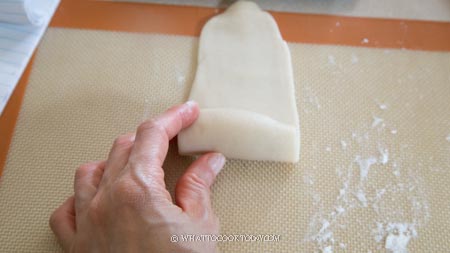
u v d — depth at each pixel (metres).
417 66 0.32
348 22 0.33
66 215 0.24
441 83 0.31
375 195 0.27
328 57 0.32
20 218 0.27
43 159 0.28
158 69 0.32
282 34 0.33
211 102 0.29
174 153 0.28
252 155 0.28
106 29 0.33
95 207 0.22
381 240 0.26
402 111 0.30
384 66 0.32
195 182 0.25
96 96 0.30
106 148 0.29
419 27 0.33
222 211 0.27
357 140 0.29
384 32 0.33
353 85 0.31
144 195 0.21
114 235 0.21
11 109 0.30
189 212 0.23
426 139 0.29
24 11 0.30
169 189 0.28
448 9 0.34
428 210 0.27
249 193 0.28
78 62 0.32
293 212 0.27
